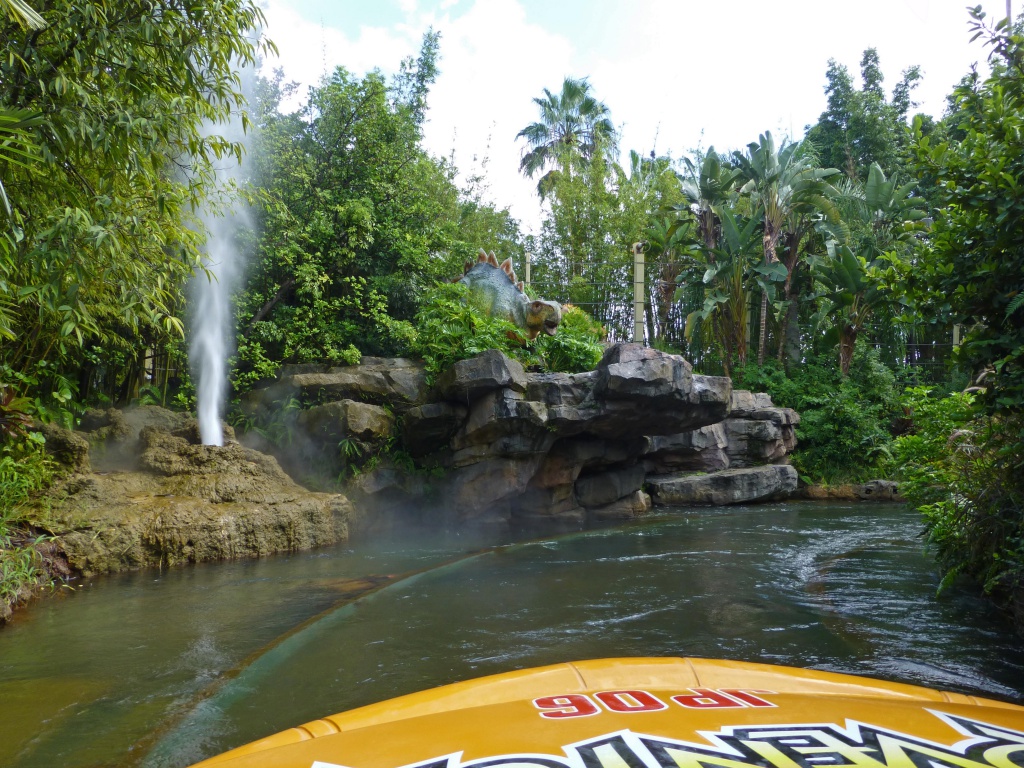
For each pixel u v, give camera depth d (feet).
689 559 22.86
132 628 14.25
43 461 21.86
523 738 3.92
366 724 5.12
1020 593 14.38
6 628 14.35
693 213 80.12
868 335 84.07
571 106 111.86
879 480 52.49
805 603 16.65
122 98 17.25
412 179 46.29
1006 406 13.58
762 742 3.76
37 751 8.48
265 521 24.18
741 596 17.28
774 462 53.98
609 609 15.67
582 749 3.67
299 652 12.27
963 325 14.96
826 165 103.55
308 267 38.04
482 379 30.45
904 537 29.27
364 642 12.92
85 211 15.48
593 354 39.11
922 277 14.97
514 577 19.43
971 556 16.49
